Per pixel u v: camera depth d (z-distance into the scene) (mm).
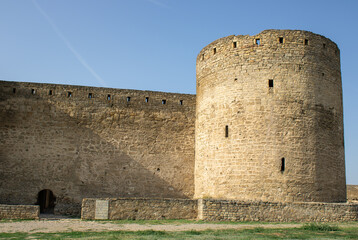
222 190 25812
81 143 31578
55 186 30531
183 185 32344
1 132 30734
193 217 23172
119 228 19344
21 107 31359
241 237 16422
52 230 18531
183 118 33562
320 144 25781
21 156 30594
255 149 25250
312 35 27062
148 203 23047
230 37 27750
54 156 31000
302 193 24609
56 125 31531
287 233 17859
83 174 31094
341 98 28297
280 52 26344
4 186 29969
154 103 33406
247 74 26422
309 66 26438
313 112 25922
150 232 17594
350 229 19438
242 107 26094
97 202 22938
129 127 32531
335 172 26406
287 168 24812
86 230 18625
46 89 32000
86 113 32125
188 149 33062
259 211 22703
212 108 27750
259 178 24797
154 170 32188
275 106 25594
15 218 22500
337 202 26078
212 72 28375
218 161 26484
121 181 31516
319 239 16219
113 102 32750
